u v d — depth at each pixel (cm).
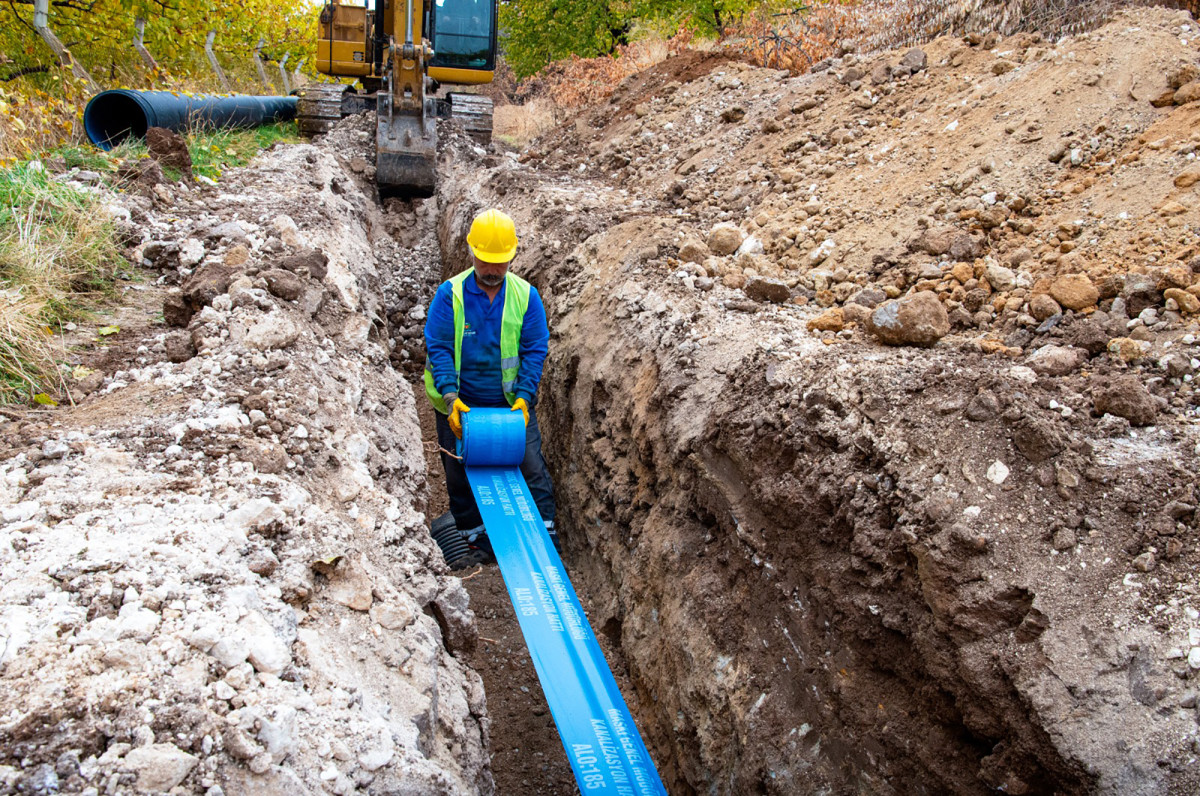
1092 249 409
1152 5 640
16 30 1241
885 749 287
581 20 1834
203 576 243
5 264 442
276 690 219
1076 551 264
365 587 284
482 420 491
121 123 881
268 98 1295
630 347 511
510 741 427
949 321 408
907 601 287
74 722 189
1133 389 303
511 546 444
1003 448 295
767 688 340
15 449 313
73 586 227
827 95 772
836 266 520
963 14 821
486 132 1300
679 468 423
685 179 805
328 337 502
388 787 220
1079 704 233
